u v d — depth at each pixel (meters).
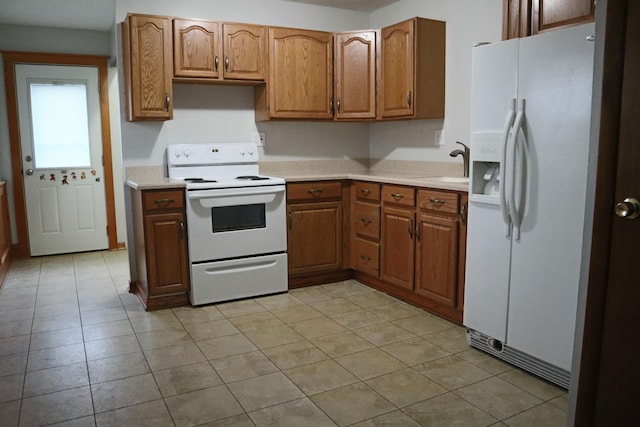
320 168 4.55
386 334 2.99
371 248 3.82
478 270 2.67
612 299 1.52
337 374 2.49
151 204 3.34
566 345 2.26
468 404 2.20
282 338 2.95
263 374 2.50
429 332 3.02
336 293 3.81
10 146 4.98
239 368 2.57
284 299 3.68
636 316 1.46
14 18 4.66
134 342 2.91
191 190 3.39
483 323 2.67
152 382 2.42
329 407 2.18
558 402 2.21
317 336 2.97
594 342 1.57
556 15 2.45
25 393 2.32
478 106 2.58
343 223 4.04
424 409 2.16
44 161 5.14
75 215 5.31
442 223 3.09
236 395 2.29
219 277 3.56
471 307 2.74
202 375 2.49
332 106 4.15
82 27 5.05
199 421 2.08
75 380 2.45
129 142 3.81
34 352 2.78
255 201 3.61
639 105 1.42
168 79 3.56
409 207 3.39
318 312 3.39
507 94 2.43
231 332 3.05
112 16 4.61
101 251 5.43
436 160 3.97
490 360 2.63
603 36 1.50
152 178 3.83
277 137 4.33
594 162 1.56
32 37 4.97
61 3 4.16
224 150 4.00
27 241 5.12
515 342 2.50
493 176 2.64
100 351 2.79
